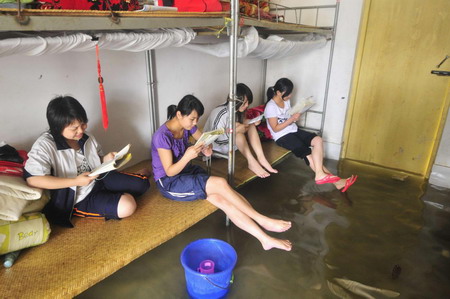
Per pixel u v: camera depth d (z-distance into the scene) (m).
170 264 2.04
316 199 2.82
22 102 1.90
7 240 1.48
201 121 3.30
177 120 2.01
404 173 3.43
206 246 1.91
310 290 1.82
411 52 3.15
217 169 2.70
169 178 2.05
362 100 3.57
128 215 1.88
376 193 2.96
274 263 2.03
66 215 1.78
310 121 4.02
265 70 4.09
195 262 1.90
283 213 2.59
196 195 2.00
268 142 3.45
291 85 2.96
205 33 2.04
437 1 2.90
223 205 1.94
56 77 2.03
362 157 3.77
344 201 2.79
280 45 2.69
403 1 3.06
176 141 2.04
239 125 2.56
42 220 1.62
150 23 1.53
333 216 2.55
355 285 1.86
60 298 1.34
